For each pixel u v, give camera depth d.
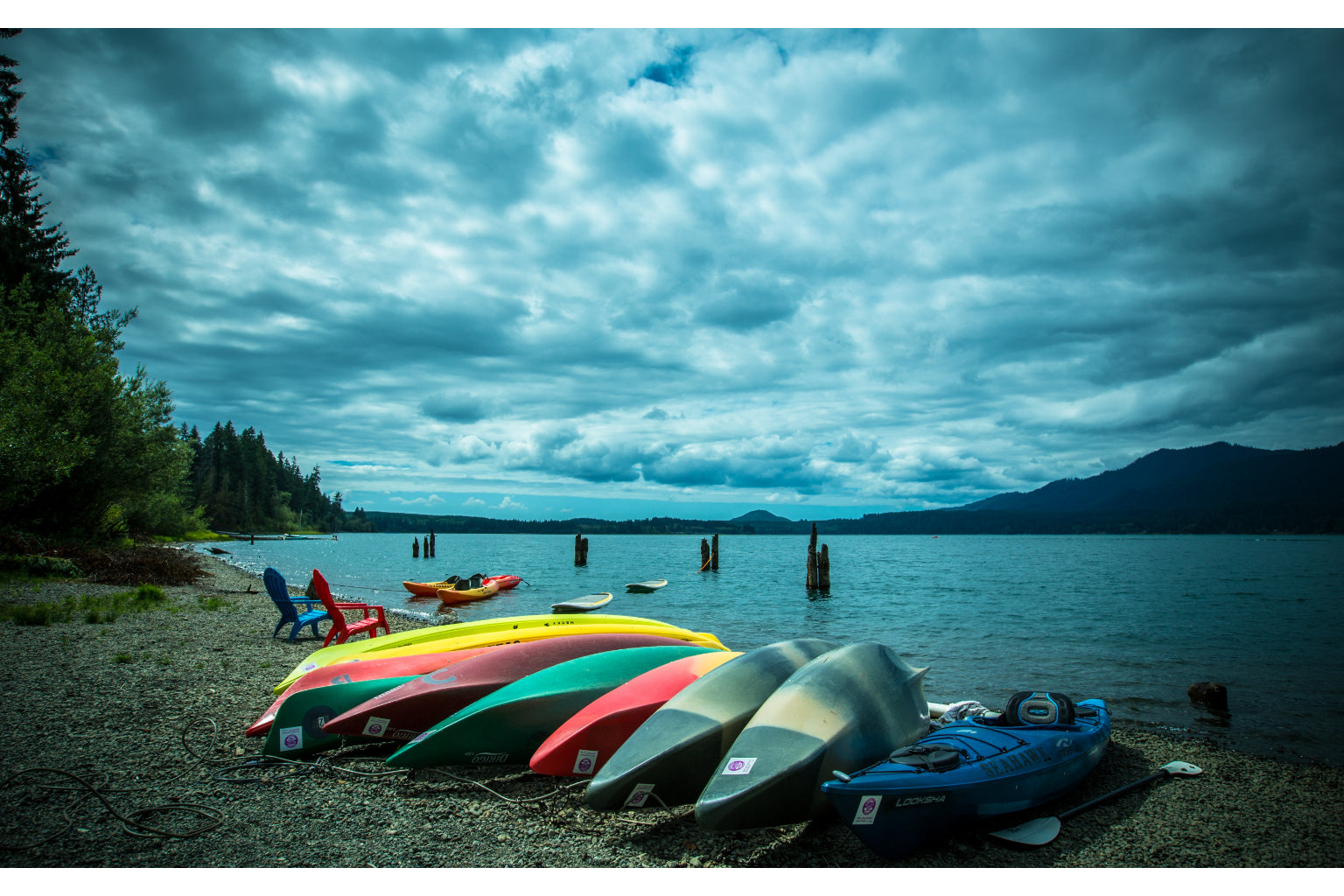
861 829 3.54
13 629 9.74
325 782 4.59
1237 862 3.99
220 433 90.31
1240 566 47.28
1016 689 9.54
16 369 17.62
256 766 4.81
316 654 7.25
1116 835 4.30
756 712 4.53
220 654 8.56
